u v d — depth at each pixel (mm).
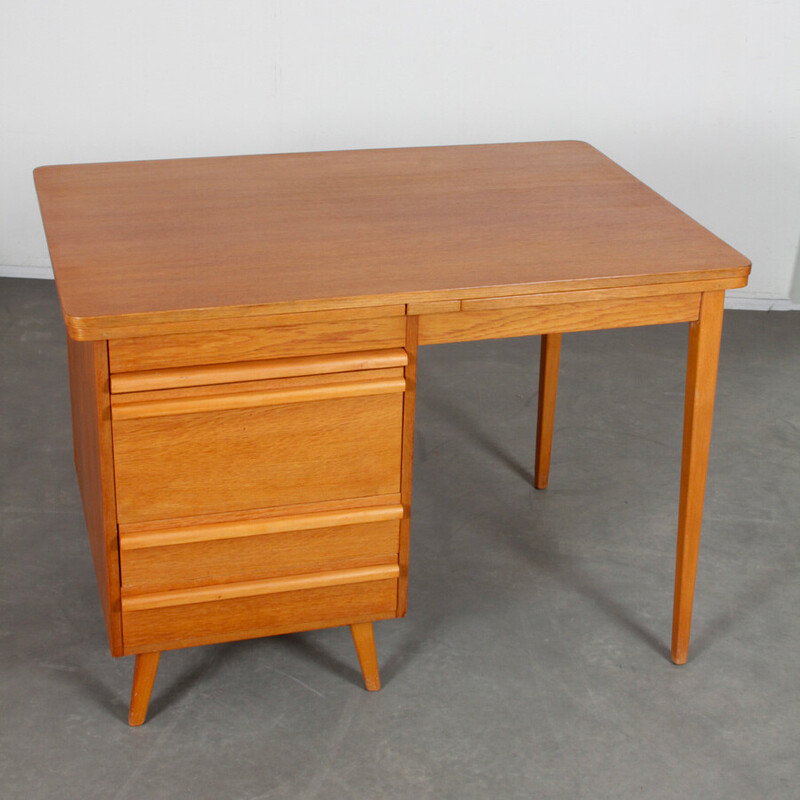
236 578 2135
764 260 4172
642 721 2305
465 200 2408
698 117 3986
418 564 2756
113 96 3938
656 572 2762
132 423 1930
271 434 2016
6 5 3764
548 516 2955
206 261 2041
